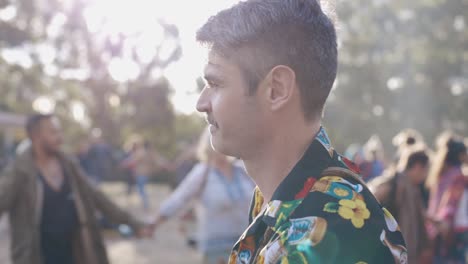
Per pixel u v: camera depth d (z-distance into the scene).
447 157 5.26
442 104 28.97
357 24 30.03
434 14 29.70
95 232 4.38
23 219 4.12
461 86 30.78
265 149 1.29
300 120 1.26
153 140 36.28
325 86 1.26
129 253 8.84
